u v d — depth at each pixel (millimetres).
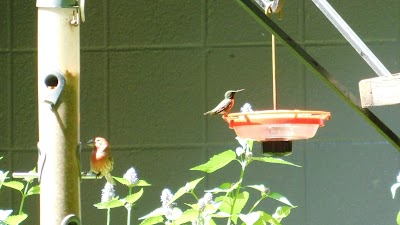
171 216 7301
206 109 10336
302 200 10297
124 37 10375
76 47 6887
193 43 10367
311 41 10344
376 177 10328
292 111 6039
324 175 10336
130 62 10375
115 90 10367
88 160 10320
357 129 10328
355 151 10320
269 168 10297
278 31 5539
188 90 10352
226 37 10336
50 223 6816
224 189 7551
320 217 10305
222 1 10352
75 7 6844
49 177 6836
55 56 6844
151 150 10344
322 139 10344
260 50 10336
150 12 10383
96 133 10367
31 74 10422
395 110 10359
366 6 10359
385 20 10352
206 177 10281
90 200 10297
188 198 10281
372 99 5582
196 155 10328
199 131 10336
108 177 7566
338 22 5988
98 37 10391
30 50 10430
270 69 10312
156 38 10367
